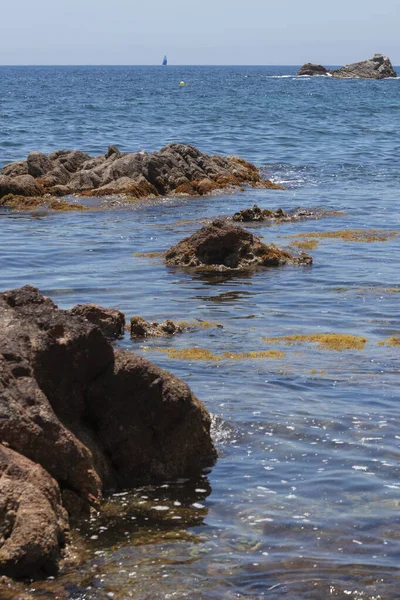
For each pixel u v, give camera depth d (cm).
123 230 2677
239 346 1470
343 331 1573
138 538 834
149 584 748
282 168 4331
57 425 890
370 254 2303
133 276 2039
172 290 1900
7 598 717
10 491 785
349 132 6397
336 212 2989
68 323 996
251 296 1852
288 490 938
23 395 900
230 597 732
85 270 2097
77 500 883
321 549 813
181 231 2658
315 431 1095
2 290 1856
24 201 3262
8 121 7188
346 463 1005
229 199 3362
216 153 4919
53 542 768
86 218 2927
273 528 854
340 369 1345
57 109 9244
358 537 835
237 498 920
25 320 1004
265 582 756
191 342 1494
